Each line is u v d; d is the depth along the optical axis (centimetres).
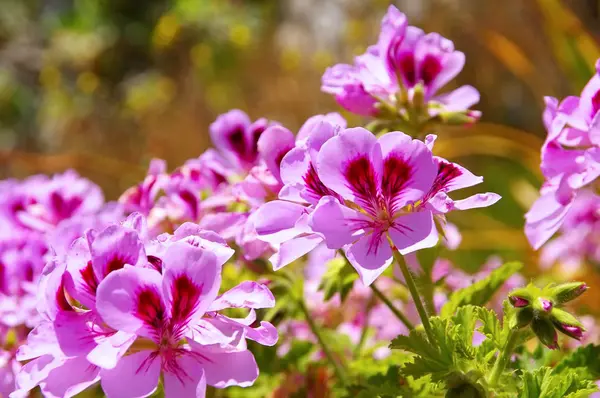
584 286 48
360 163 49
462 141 142
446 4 149
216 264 47
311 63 184
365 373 59
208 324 48
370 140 49
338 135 49
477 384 49
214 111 202
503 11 148
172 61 224
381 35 58
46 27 283
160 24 222
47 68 250
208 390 52
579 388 50
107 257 47
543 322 48
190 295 47
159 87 212
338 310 67
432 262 58
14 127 258
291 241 49
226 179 62
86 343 47
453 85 157
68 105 232
